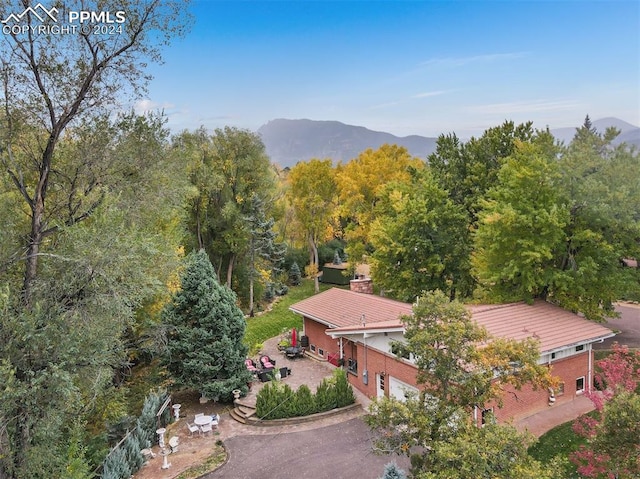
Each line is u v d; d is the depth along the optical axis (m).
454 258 27.95
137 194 16.64
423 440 10.55
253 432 18.33
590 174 22.09
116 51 14.57
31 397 11.36
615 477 9.49
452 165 32.59
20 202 15.52
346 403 20.02
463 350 10.77
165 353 20.62
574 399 18.88
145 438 17.06
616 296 21.92
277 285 44.88
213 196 37.03
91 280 12.78
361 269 48.16
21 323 11.52
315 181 44.56
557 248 22.03
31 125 14.27
